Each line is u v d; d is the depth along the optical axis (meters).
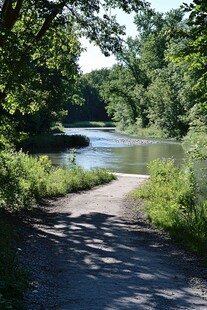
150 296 6.43
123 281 7.21
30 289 6.40
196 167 25.92
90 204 15.80
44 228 11.45
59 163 35.16
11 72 10.41
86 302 5.98
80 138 52.47
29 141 48.19
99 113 132.00
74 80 19.27
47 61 17.56
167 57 12.45
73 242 10.08
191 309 5.91
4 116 12.59
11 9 13.38
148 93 74.12
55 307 5.72
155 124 69.81
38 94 16.16
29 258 8.19
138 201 16.75
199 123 36.06
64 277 7.34
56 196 17.33
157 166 22.58
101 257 8.84
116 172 29.14
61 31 16.52
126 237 10.86
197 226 11.25
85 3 14.83
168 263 8.62
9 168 13.71
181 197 15.85
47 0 13.15
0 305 5.05
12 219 11.73
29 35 11.86
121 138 64.25
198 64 12.31
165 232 11.57
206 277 7.75
